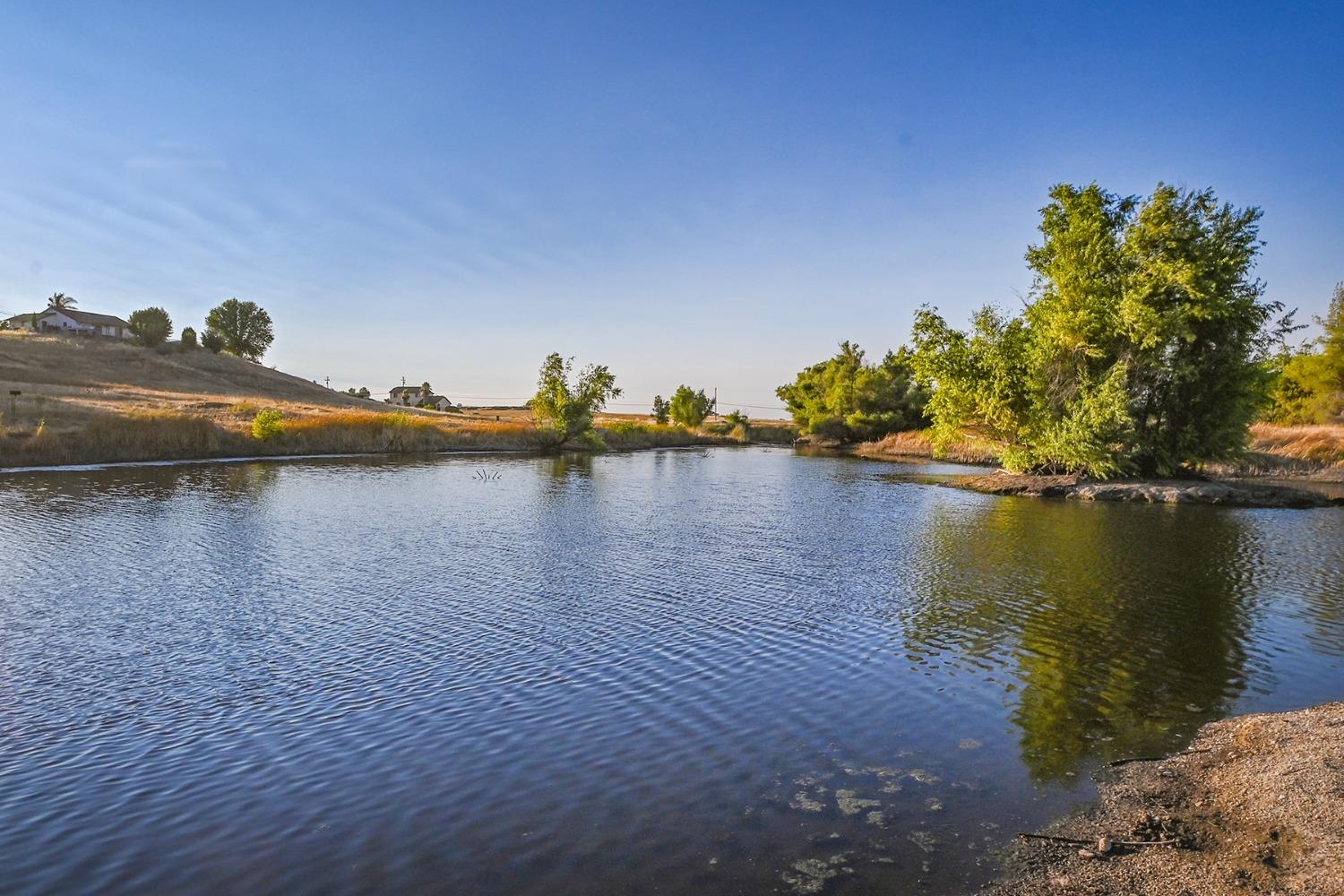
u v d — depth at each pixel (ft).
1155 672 39.47
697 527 86.94
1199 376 127.75
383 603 52.08
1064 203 134.51
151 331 371.35
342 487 124.47
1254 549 74.54
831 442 304.71
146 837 24.23
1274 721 30.89
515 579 59.57
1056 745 30.99
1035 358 134.31
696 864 22.59
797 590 56.54
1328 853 21.01
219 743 31.01
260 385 358.02
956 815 25.41
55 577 58.44
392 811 25.79
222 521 85.71
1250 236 123.95
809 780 27.89
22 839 24.12
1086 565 66.33
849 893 21.03
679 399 369.71
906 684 37.73
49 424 168.86
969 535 82.99
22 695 35.81
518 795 26.86
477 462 186.09
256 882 21.88
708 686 37.27
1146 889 20.75
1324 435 174.40
